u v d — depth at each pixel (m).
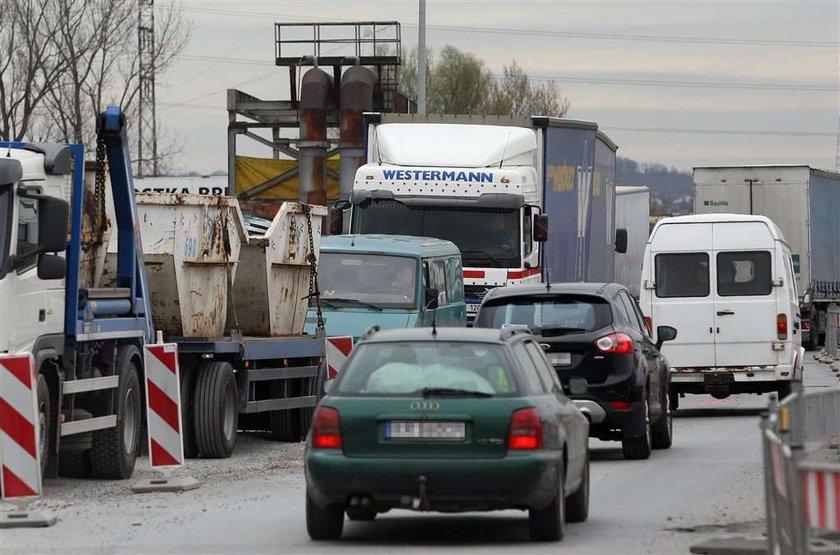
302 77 134.75
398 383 30.27
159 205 51.28
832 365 104.12
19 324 39.16
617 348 48.41
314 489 30.08
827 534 23.36
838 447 30.89
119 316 45.72
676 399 73.31
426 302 63.62
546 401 31.09
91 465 44.34
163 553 29.69
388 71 139.50
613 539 31.41
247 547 30.48
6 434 35.81
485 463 29.61
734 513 35.59
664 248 69.50
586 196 88.19
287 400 56.69
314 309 63.03
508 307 49.44
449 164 73.94
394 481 29.69
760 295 68.62
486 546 30.52
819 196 125.75
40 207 39.53
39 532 32.72
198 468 47.62
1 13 114.69
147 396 43.25
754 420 67.50
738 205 120.25
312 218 62.25
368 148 78.19
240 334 52.53
